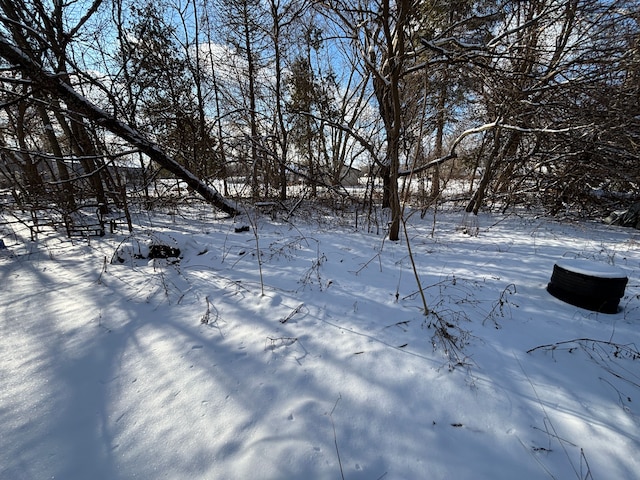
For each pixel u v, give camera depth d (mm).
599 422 2000
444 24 6984
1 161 8758
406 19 4555
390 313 3352
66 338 2961
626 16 5871
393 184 5750
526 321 3148
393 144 5438
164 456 1816
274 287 3998
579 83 6293
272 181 9859
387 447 1872
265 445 1860
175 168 6656
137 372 2514
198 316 3355
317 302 3607
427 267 4699
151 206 9273
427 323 3139
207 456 1808
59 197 7211
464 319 3188
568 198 8711
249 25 9859
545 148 8508
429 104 7488
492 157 8453
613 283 3197
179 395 2270
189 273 4508
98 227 7082
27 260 5113
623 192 8664
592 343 2754
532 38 7117
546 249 5609
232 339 2934
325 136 11742
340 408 2145
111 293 3893
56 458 1806
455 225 7863
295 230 7000
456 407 2146
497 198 10062
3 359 2656
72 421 2059
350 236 6488
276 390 2311
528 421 2025
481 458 1802
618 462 1751
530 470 1729
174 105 9438
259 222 7684
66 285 4133
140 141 6113
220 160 8961
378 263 4887
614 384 2314
